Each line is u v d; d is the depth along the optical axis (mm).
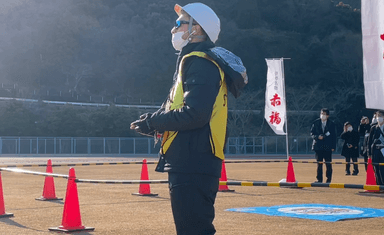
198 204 2852
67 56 93750
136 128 2994
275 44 96625
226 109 2998
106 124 66750
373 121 12914
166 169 2906
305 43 100750
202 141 2836
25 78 93000
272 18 111500
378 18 6305
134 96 93250
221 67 2875
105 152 56125
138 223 7121
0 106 66938
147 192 10852
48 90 91188
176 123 2756
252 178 16375
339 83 90938
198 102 2721
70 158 41156
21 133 64750
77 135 65938
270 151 62000
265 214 7949
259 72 94875
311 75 93438
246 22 108562
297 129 67875
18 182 14391
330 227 6711
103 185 13320
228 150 59906
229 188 12352
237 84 2953
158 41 97125
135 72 94688
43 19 98812
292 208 8688
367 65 6398
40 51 94500
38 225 6957
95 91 93938
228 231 6422
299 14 111750
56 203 9492
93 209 8617
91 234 6262
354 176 17625
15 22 100375
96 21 102188
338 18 107938
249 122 68188
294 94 71750
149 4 109625
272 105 15711
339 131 70875
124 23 104375
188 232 2896
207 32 3035
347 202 9656
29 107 71250
